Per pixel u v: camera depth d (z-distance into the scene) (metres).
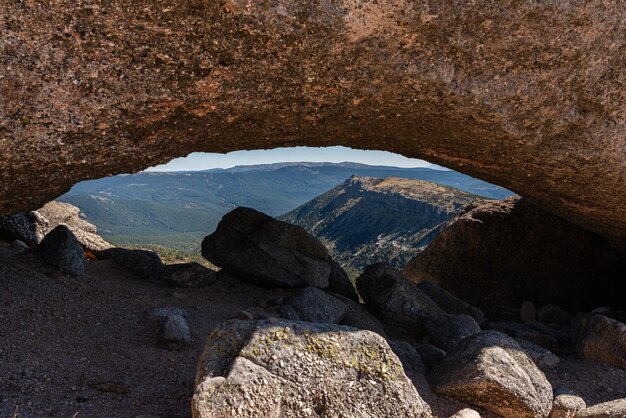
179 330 7.02
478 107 6.38
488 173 9.08
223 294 10.17
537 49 5.94
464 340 7.30
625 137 7.11
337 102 6.27
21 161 5.30
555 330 11.06
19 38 4.64
